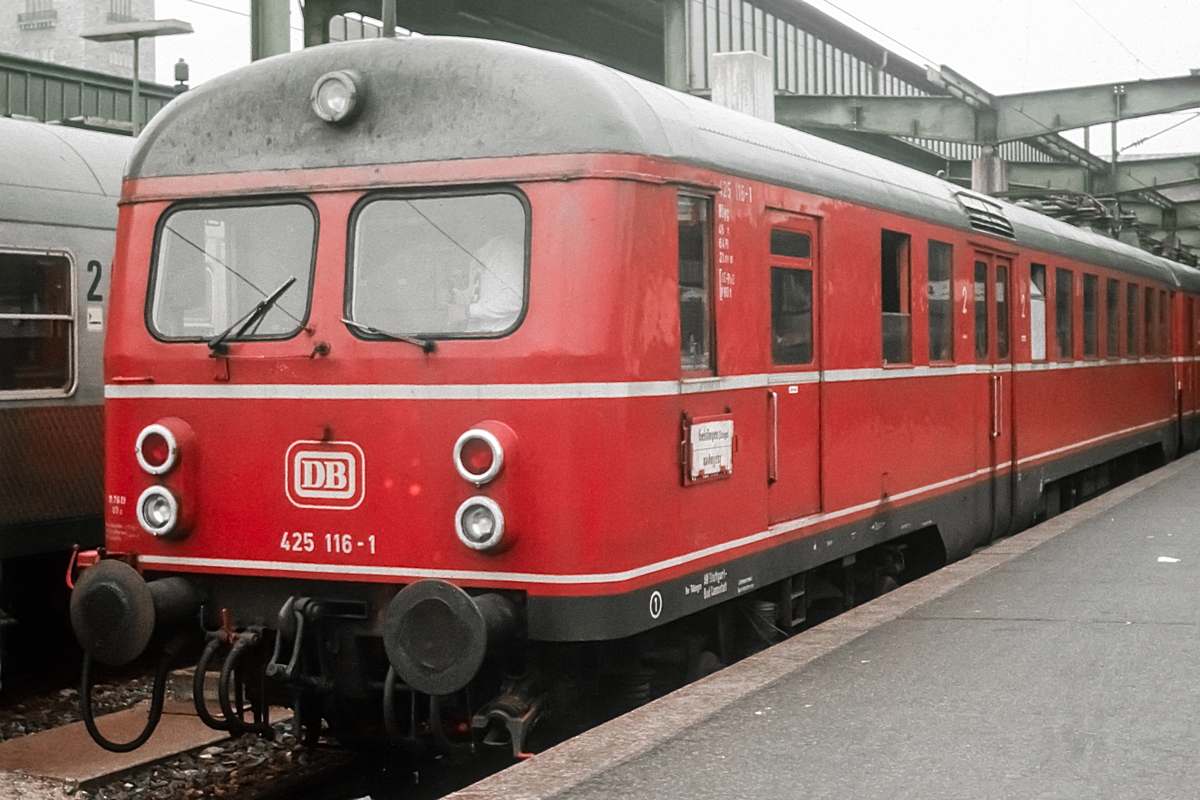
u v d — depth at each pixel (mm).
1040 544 10438
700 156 6305
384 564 5949
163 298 6477
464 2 23188
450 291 5910
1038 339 12586
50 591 9641
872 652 6867
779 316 7238
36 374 9000
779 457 7215
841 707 5844
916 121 21859
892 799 4648
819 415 7742
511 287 5793
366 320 6035
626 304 5715
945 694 6031
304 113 6230
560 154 5727
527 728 5922
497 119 5859
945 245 9977
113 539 6520
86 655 6117
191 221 6457
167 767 7156
